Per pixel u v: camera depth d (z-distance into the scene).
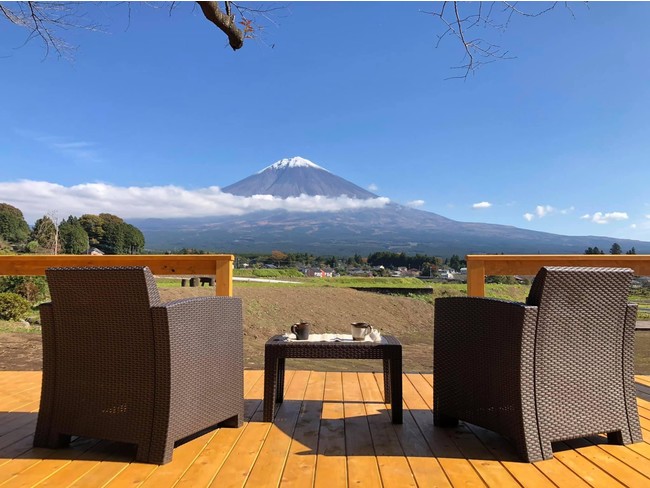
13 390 3.09
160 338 1.92
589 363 2.08
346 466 1.91
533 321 1.95
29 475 1.82
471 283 3.49
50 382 2.11
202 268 3.51
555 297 1.97
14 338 6.07
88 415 2.04
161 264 3.53
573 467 1.89
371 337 2.63
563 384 2.02
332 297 13.65
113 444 2.17
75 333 2.05
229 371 2.32
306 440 2.22
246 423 2.47
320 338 2.67
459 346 2.28
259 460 1.97
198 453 2.05
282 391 2.83
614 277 2.05
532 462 1.93
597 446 2.12
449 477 1.80
